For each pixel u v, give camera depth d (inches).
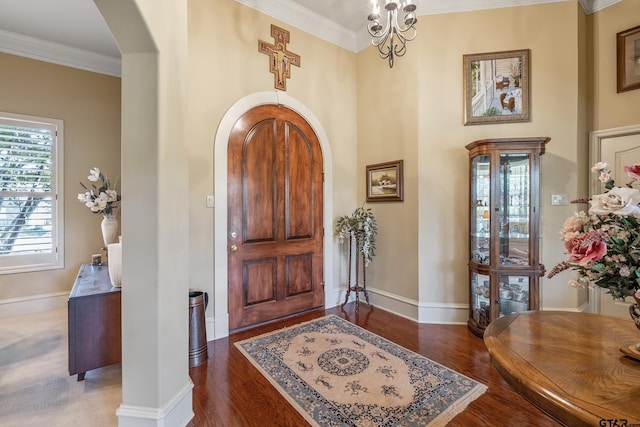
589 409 27.9
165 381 59.0
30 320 120.8
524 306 101.7
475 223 110.0
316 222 134.6
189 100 98.7
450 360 88.4
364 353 92.8
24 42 125.5
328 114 138.0
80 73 139.8
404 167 125.4
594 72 115.6
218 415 66.2
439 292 118.3
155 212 58.0
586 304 116.0
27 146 128.2
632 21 108.1
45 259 132.3
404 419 63.8
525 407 67.5
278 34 120.9
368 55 140.9
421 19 118.5
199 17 100.7
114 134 148.2
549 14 110.2
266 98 117.4
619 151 111.7
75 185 138.8
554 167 110.7
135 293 57.9
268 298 120.0
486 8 113.9
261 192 117.7
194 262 100.8
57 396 74.1
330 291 138.3
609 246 35.2
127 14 53.1
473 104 114.7
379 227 137.4
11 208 125.5
